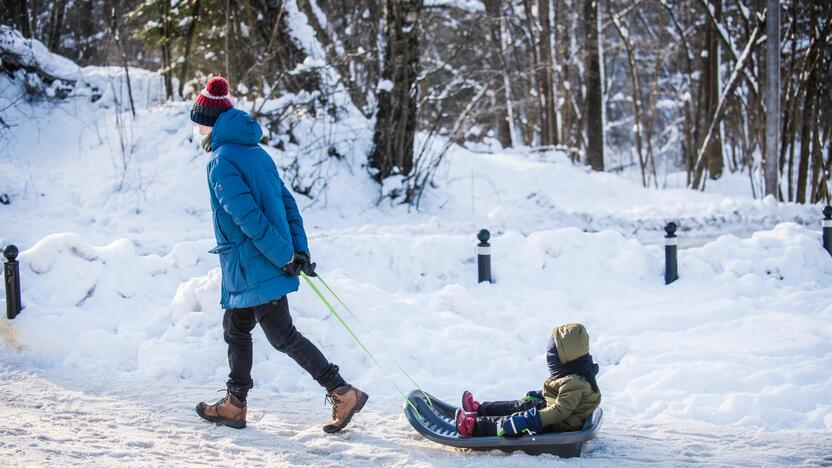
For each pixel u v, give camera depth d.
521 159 19.97
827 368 6.03
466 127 16.70
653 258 8.80
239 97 14.14
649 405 5.66
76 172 12.52
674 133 32.75
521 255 8.70
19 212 11.08
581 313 7.62
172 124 13.59
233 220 4.57
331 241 8.62
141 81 15.37
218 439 4.64
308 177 13.31
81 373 6.03
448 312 7.23
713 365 6.14
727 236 9.05
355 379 6.02
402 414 5.26
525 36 25.00
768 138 15.49
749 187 22.48
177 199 12.05
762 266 8.58
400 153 14.22
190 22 15.04
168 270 7.63
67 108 14.15
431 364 6.29
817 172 17.45
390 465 4.27
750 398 5.48
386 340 6.43
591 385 4.41
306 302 6.67
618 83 38.06
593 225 13.65
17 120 13.43
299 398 5.57
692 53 29.78
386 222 13.04
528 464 4.31
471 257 8.65
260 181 4.62
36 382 5.72
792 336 6.80
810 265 8.68
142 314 7.05
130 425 4.84
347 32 17.31
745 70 19.44
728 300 7.70
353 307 6.79
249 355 4.86
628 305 7.83
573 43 26.09
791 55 17.83
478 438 4.41
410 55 14.08
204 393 5.59
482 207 14.96
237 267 4.59
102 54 18.89
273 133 13.79
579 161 26.14
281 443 4.59
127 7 18.22
